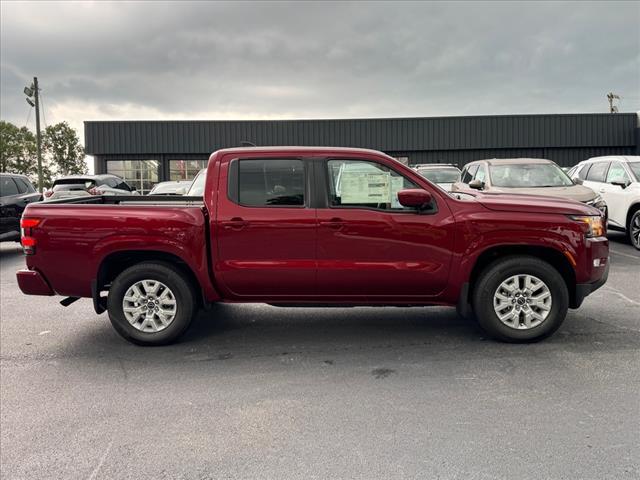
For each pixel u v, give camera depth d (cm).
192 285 515
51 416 369
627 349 482
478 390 399
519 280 495
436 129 2981
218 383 423
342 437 331
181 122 2980
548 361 455
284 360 472
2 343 534
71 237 498
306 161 501
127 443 329
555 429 337
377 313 620
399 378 425
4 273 964
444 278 495
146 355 493
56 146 8475
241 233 495
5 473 298
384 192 498
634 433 330
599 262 498
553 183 966
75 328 586
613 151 3020
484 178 1001
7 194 1139
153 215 494
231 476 292
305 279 498
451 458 305
